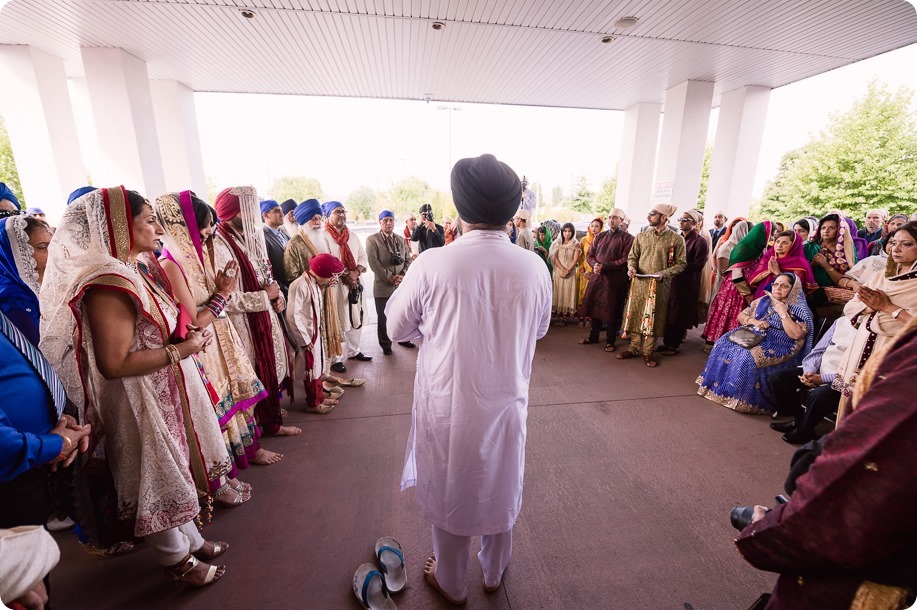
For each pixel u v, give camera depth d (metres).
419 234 4.63
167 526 1.29
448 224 5.08
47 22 4.46
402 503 1.90
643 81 6.95
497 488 1.17
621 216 4.01
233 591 1.45
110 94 5.34
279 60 5.83
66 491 1.22
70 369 1.18
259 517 1.81
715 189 7.76
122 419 1.23
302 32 4.88
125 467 1.25
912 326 0.54
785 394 2.61
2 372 0.91
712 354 3.01
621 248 3.93
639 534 1.73
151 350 1.21
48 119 5.29
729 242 4.20
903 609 0.49
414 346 4.14
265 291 2.18
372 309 5.86
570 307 4.96
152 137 5.80
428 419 1.16
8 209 2.41
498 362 1.07
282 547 1.64
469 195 1.04
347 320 3.50
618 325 4.12
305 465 2.18
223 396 1.85
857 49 5.47
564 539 1.70
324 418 2.68
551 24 4.73
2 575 0.58
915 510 0.45
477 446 1.10
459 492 1.14
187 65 5.96
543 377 3.39
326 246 3.23
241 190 2.10
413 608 1.40
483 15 4.48
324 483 2.04
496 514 1.19
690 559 1.60
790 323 2.66
